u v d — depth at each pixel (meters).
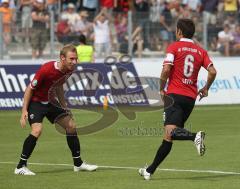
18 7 67.06
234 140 42.06
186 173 30.73
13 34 62.72
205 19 67.56
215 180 28.88
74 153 31.33
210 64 28.47
